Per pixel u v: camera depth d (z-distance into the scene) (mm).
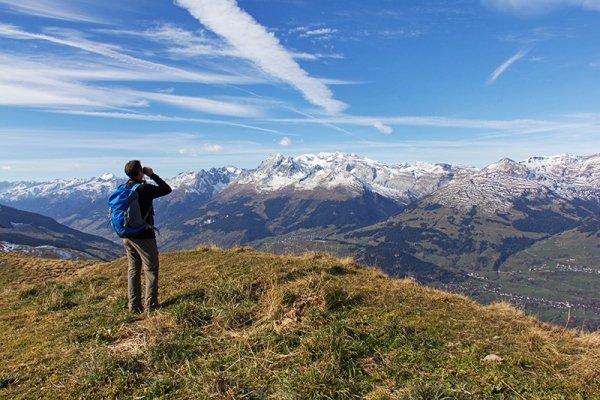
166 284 9227
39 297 9070
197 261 11789
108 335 6176
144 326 6371
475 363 4953
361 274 9805
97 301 8398
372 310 6883
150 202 7238
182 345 5555
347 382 4465
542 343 5613
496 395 4238
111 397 4379
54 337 6219
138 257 7449
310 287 7539
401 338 5668
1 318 7523
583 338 5984
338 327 5836
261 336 5742
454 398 4145
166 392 4441
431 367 4859
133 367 4965
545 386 4391
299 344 5461
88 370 4852
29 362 5277
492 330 6180
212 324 6320
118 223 6805
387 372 4750
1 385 4668
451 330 6070
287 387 4391
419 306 7309
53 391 4520
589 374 4637
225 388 4367
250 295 7645
